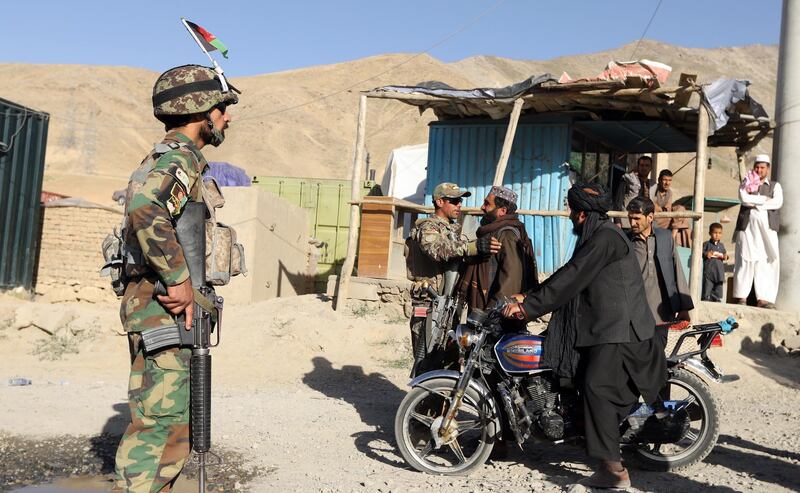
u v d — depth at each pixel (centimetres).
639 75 999
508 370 502
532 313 477
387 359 971
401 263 1214
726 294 1262
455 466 515
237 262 375
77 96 10612
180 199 338
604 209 484
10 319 1072
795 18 1138
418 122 11038
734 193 6181
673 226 1156
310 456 563
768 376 911
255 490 480
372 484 484
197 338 345
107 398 759
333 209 1783
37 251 1605
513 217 572
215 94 363
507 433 514
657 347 480
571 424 495
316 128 10706
